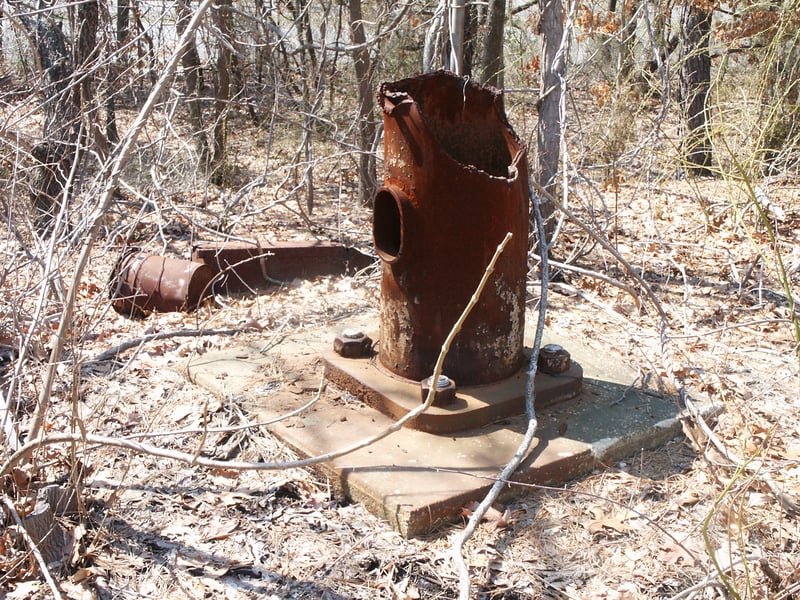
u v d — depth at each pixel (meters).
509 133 4.17
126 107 9.62
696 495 3.74
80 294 6.06
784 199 9.62
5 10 4.67
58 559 3.18
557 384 4.30
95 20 6.51
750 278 7.46
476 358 4.12
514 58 12.54
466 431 3.97
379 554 3.27
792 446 4.25
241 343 5.31
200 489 3.71
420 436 3.92
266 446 4.00
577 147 8.88
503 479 3.46
